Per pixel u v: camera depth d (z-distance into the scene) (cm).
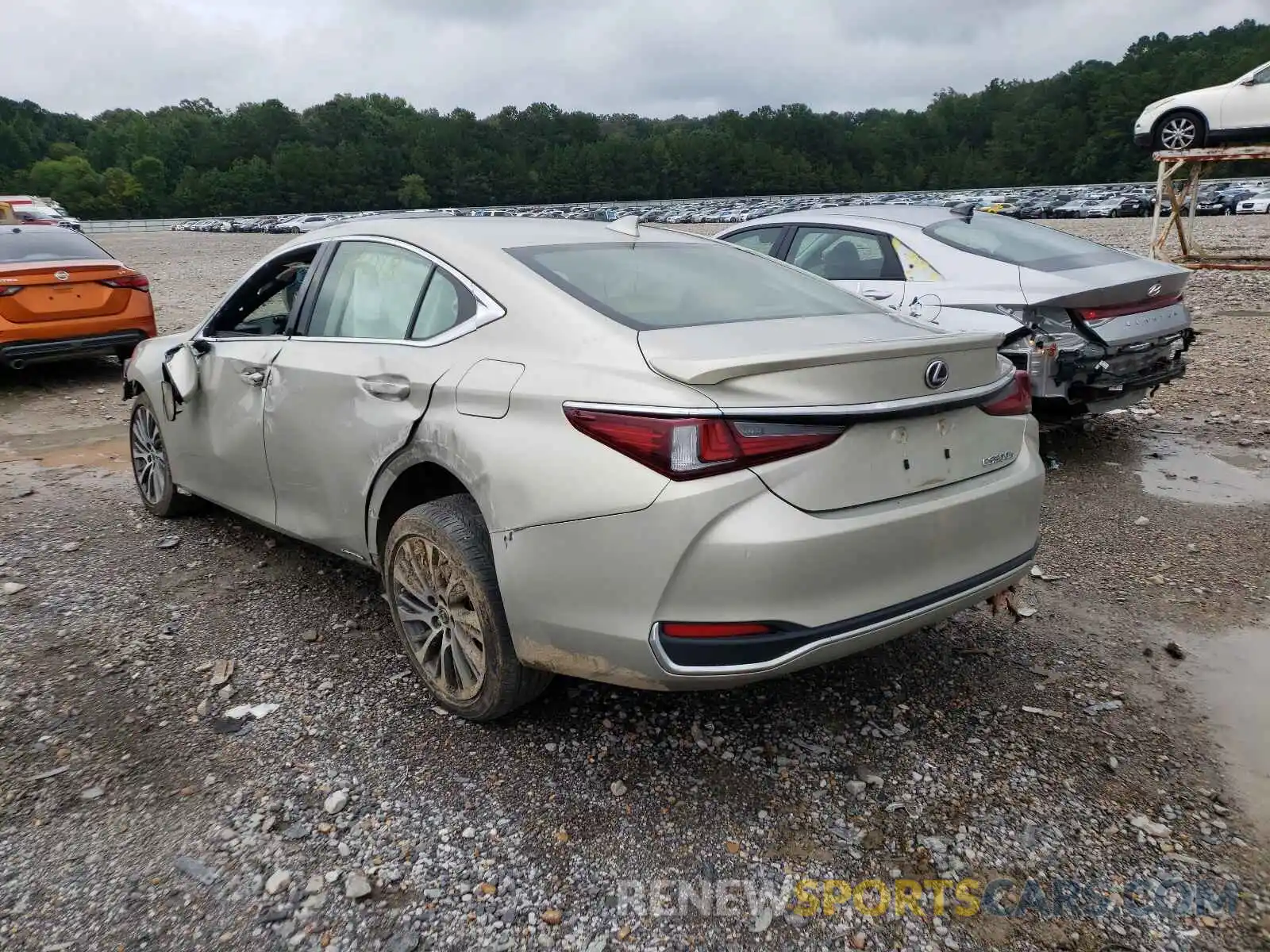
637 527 250
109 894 243
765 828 267
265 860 255
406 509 341
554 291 300
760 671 252
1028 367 546
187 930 232
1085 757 297
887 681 344
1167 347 596
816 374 254
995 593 305
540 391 274
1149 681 342
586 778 289
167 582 436
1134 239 2250
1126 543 471
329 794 282
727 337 281
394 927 233
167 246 4369
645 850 259
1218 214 3709
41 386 941
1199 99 1534
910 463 272
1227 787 281
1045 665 354
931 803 277
